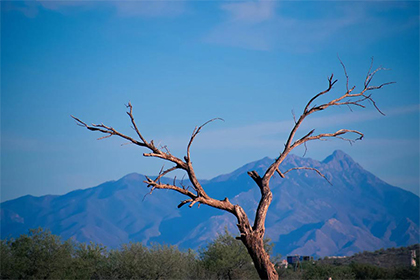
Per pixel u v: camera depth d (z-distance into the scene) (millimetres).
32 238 63062
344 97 20297
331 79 19875
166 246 74938
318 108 20031
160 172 18250
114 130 17641
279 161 20000
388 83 20469
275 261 78500
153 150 18031
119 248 74000
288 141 20156
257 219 19281
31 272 61594
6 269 59344
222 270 79812
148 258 72688
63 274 63156
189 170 18422
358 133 20328
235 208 19000
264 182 19875
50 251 63469
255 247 19016
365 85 20625
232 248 81438
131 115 17672
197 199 18297
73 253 69688
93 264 70938
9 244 63125
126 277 71438
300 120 20078
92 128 17469
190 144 18391
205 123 18422
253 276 80500
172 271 73125
